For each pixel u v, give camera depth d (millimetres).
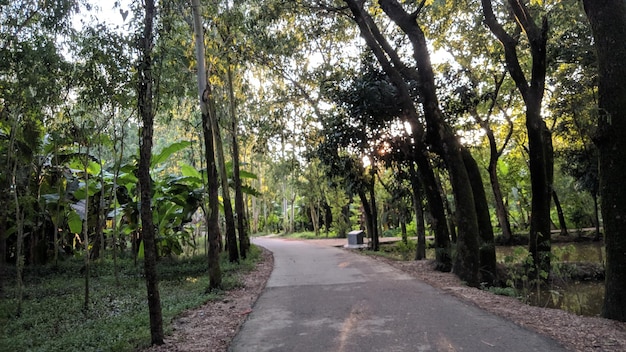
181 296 9273
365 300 8273
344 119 15094
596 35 7023
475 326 6148
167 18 7250
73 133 8430
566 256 18250
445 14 15359
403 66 12922
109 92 7195
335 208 34875
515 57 11523
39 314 8227
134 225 15797
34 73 7273
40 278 12820
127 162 15695
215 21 11805
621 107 6723
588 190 24406
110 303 9008
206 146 9977
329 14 14883
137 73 6402
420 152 13234
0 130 11578
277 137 20594
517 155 31297
